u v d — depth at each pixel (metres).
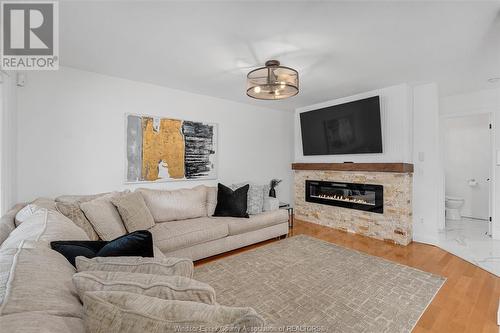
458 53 2.48
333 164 4.22
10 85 2.27
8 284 0.72
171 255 2.60
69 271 0.97
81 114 2.88
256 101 4.38
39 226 1.39
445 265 2.77
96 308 0.63
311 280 2.42
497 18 1.87
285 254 3.07
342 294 2.17
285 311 1.94
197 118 3.87
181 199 3.25
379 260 2.89
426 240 3.52
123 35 2.12
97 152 2.98
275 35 2.12
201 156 3.91
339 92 3.88
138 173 3.29
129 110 3.22
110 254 1.17
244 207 3.45
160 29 2.03
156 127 3.44
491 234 3.63
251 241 3.34
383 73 3.05
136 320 0.62
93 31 2.05
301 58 2.59
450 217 4.84
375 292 2.20
